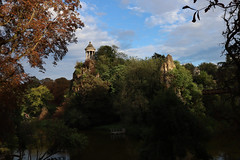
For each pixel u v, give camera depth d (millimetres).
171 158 10367
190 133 10438
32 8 11375
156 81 34562
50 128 14219
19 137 12977
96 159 18500
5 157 10812
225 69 5500
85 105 45781
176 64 47531
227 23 4426
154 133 10742
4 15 10531
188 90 40875
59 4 12086
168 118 10469
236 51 4789
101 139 29047
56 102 78312
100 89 47469
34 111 56969
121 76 47688
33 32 11523
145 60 44250
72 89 60562
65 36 12680
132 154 13086
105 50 75875
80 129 43219
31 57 11445
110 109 41000
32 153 17844
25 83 11453
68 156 18562
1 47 11000
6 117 9195
